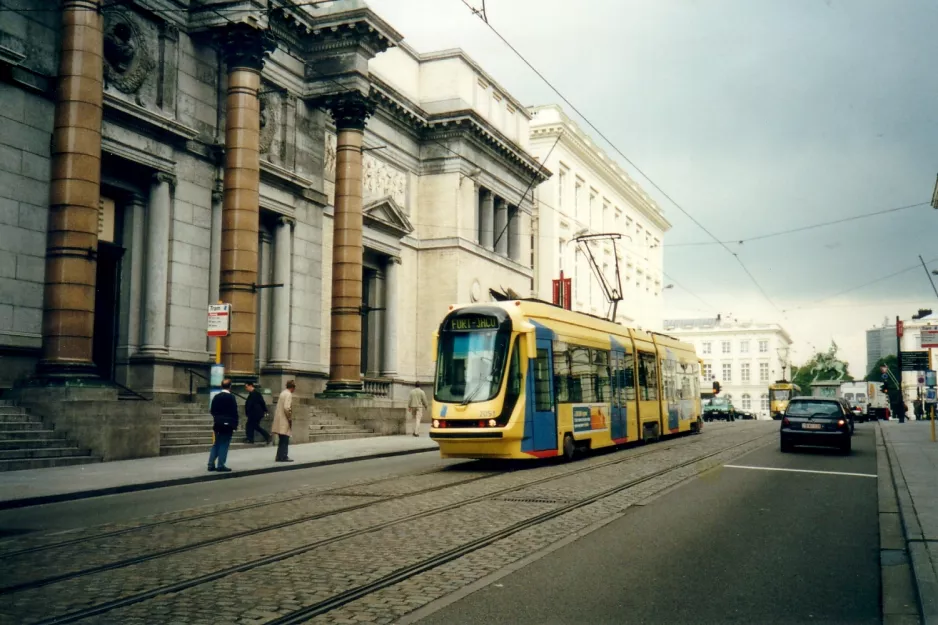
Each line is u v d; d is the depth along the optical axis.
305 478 16.03
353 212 29.53
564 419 18.73
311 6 29.66
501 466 17.91
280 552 8.34
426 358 38.12
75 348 19.14
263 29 24.91
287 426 18.84
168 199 24.08
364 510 11.18
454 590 6.83
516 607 6.33
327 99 29.81
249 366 24.61
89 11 19.92
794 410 22.38
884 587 7.12
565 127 51.78
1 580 7.24
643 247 72.81
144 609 6.25
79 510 11.78
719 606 6.45
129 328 23.53
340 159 29.69
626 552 8.41
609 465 17.75
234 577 7.28
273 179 27.95
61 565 7.86
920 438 30.08
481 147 40.38
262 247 28.47
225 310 19.20
